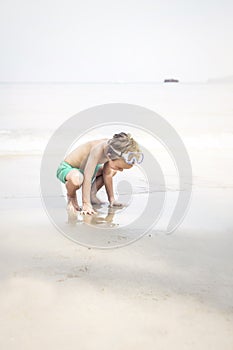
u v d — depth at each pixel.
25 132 8.04
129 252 2.34
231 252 2.38
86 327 1.53
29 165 5.47
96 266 2.11
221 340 1.47
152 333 1.50
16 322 1.55
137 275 2.01
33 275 1.98
